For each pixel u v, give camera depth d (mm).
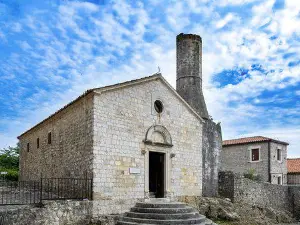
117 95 16812
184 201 19562
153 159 19672
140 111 17844
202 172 22547
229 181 23812
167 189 18688
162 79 19188
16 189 20812
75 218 14273
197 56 26500
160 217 14781
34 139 24438
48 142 21219
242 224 20406
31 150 24938
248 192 24672
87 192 15242
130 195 16609
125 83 17031
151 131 18250
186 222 14633
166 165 18875
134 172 16969
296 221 26109
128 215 15398
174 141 19578
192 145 20719
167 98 19562
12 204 13438
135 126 17453
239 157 34344
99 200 15234
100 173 15484
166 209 15367
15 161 39031
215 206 20656
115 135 16406
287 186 29297
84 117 16453
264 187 26453
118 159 16375
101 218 14859
